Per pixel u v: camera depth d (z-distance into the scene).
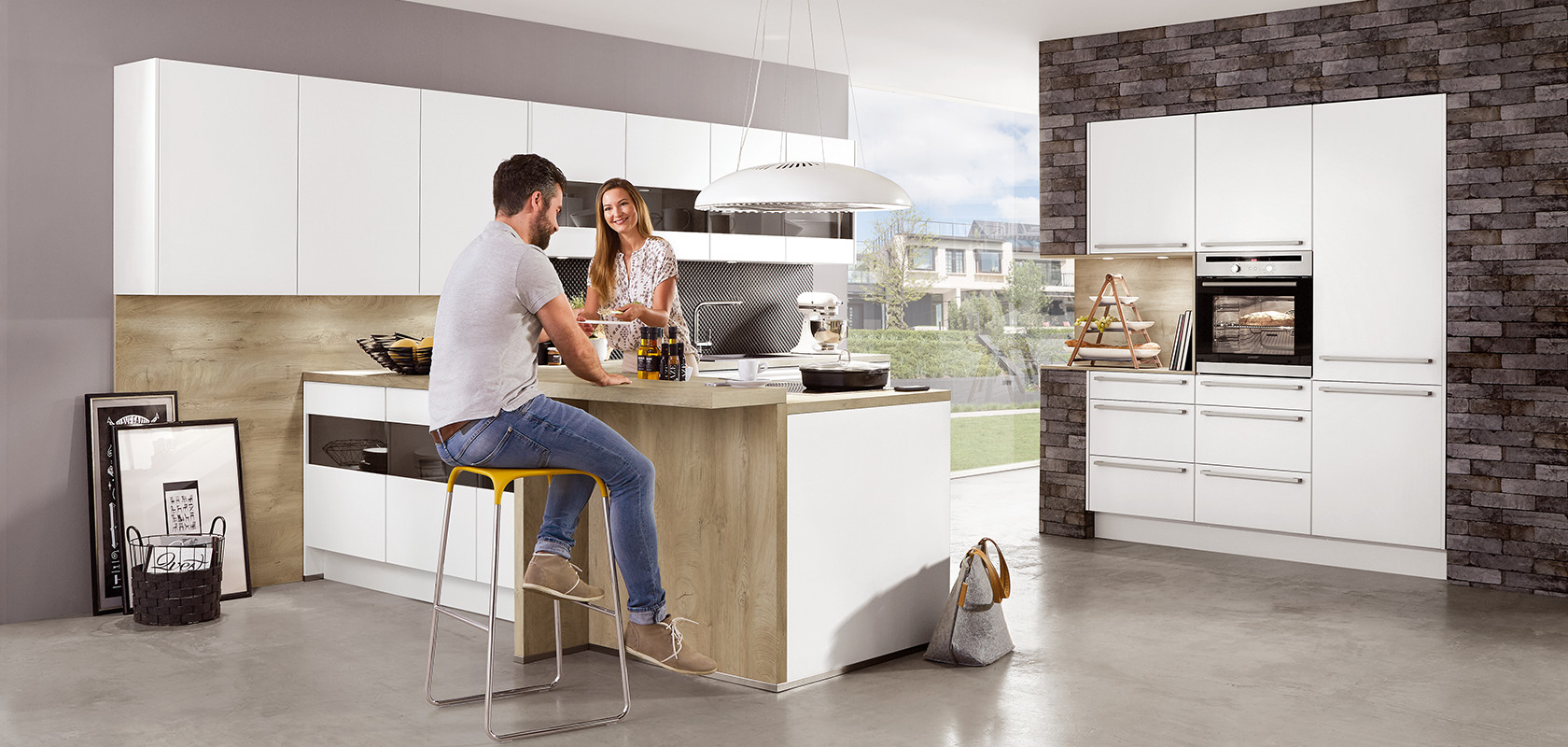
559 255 6.30
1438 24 5.69
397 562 5.39
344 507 5.62
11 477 5.01
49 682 4.15
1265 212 6.23
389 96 5.66
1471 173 5.64
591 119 6.41
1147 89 6.62
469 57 6.39
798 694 3.98
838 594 4.18
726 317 7.50
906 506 4.41
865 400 4.22
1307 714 3.78
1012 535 7.01
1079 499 6.94
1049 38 6.95
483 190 6.02
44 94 5.04
